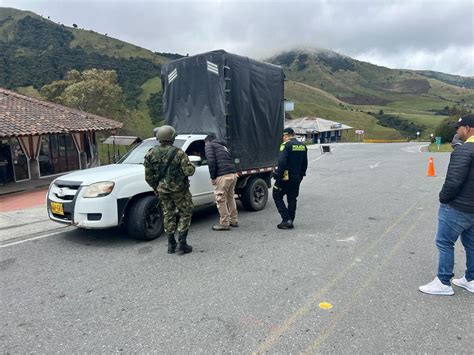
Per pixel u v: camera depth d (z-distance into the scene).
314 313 3.42
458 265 4.66
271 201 8.98
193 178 6.60
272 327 3.19
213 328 3.19
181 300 3.73
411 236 5.86
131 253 5.23
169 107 8.06
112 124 17.42
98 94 39.25
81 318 3.42
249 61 7.41
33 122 14.31
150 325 3.27
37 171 15.49
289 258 4.89
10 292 4.04
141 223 5.62
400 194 9.76
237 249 5.30
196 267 4.62
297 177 6.24
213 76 7.00
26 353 2.90
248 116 7.43
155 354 2.84
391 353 2.82
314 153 30.28
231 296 3.79
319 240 5.69
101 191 5.45
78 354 2.87
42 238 6.11
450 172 3.55
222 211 6.25
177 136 7.06
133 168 6.08
